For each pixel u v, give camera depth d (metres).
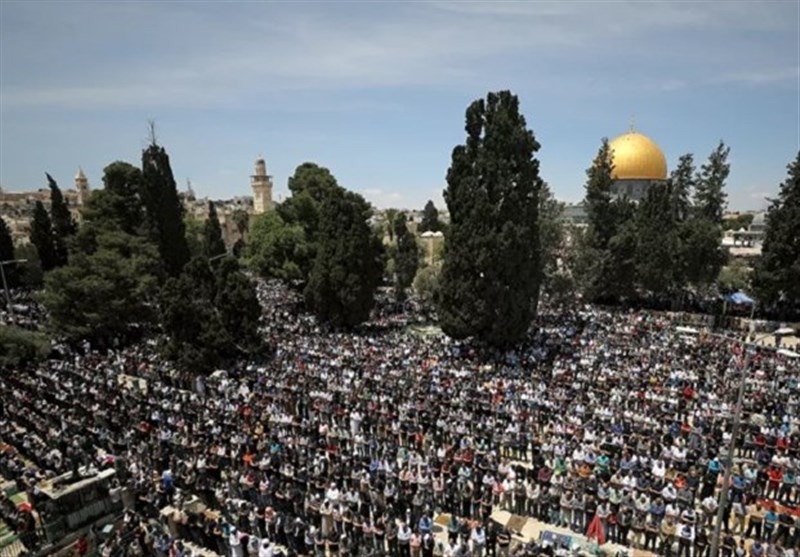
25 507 21.33
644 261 64.81
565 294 64.00
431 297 60.53
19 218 133.75
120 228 56.19
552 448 23.47
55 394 33.22
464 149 44.72
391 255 78.56
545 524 20.81
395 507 20.95
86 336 48.88
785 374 34.78
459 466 22.67
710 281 67.19
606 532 19.45
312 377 34.44
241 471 22.97
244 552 18.64
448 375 34.50
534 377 34.28
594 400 29.88
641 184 102.25
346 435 26.64
